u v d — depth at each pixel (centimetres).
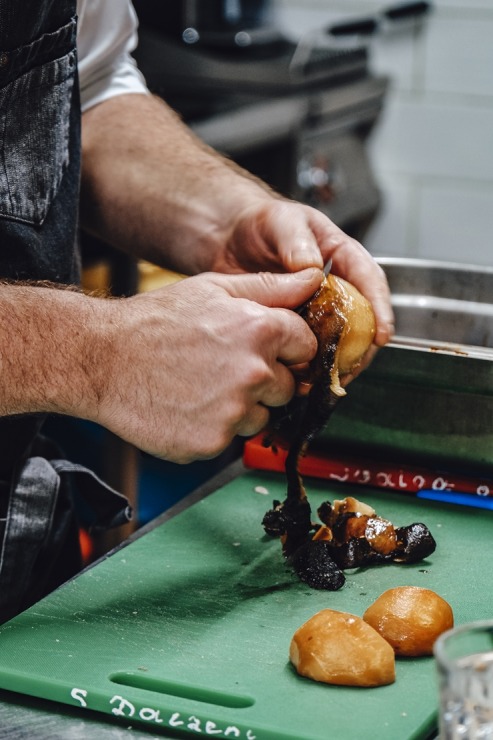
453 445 106
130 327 89
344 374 97
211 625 88
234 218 110
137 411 89
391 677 81
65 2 102
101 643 85
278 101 192
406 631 84
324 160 206
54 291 90
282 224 104
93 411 89
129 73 121
